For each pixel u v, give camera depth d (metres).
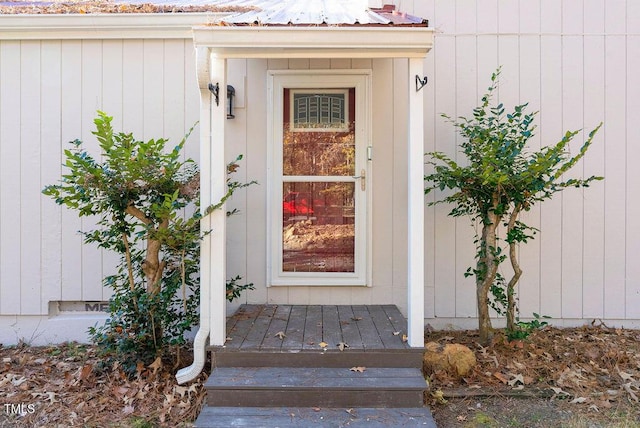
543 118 4.68
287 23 3.28
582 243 4.69
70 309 4.79
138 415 3.29
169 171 3.61
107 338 3.73
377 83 4.68
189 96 4.68
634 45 4.68
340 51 3.45
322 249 4.71
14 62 4.67
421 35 3.30
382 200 4.69
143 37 4.64
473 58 4.69
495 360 3.84
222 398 3.23
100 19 4.58
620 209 4.68
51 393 3.50
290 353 3.46
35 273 4.70
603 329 4.61
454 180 3.96
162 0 4.96
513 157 3.72
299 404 3.22
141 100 4.68
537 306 4.70
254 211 4.71
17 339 4.69
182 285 3.78
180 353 4.02
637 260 4.68
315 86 4.65
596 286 4.69
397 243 4.69
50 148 4.68
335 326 3.98
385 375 3.35
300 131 4.70
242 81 4.66
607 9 4.68
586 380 3.63
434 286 4.71
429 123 4.68
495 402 3.41
